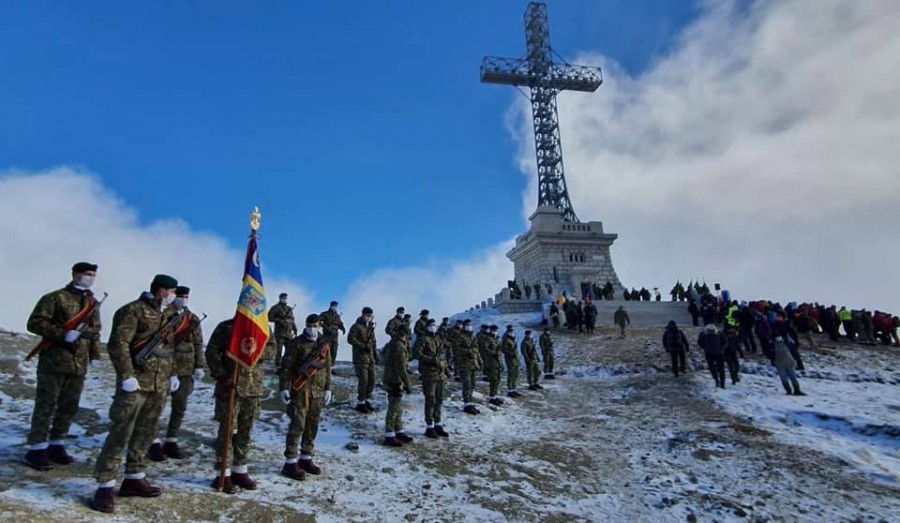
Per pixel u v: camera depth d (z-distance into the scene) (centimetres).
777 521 844
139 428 609
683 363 2105
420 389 1611
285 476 778
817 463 1104
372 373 1319
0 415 873
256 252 777
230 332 724
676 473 1045
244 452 709
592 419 1498
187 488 661
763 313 2369
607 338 2992
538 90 7594
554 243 6009
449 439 1144
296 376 802
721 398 1686
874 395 1725
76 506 541
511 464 1007
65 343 661
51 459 669
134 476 601
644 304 4138
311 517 648
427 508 753
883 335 2745
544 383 2173
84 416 923
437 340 1187
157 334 617
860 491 969
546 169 7306
